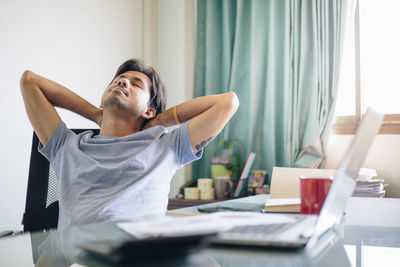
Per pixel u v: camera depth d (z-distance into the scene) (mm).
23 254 521
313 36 2289
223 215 646
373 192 1785
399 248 565
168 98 2861
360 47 2332
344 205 685
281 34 2430
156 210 1162
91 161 1186
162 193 1197
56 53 2322
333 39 2254
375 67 2301
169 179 1246
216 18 2658
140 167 1159
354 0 2242
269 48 2416
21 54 2131
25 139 2146
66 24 2387
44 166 1379
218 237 489
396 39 2254
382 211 989
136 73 1420
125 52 2789
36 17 2217
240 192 2287
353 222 806
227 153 2449
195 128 1252
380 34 2297
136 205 1121
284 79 2365
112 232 624
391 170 2160
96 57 2572
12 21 2092
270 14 2426
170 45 2879
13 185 2078
